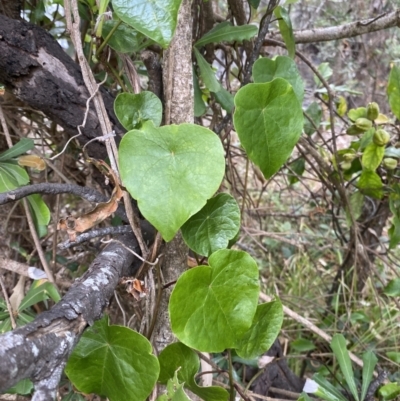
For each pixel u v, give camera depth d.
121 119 0.29
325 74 0.70
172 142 0.24
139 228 0.29
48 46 0.33
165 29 0.20
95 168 0.40
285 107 0.27
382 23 0.52
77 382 0.25
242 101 0.26
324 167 0.62
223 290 0.25
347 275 0.74
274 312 0.29
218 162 0.23
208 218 0.28
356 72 1.11
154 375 0.24
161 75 0.35
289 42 0.45
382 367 0.67
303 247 0.84
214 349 0.25
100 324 0.25
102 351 0.25
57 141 0.49
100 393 0.26
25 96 0.34
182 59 0.29
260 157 0.27
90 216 0.27
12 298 0.35
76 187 0.30
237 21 0.45
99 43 0.30
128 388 0.25
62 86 0.34
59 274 0.54
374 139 0.53
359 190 0.61
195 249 0.28
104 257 0.28
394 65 0.46
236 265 0.25
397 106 0.47
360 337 0.69
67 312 0.21
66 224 0.27
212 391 0.28
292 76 0.33
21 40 0.32
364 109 0.57
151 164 0.23
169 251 0.31
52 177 0.52
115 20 0.31
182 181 0.23
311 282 0.87
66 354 0.20
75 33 0.28
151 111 0.29
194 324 0.24
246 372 0.57
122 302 0.46
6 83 0.34
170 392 0.25
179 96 0.29
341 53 1.07
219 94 0.39
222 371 0.35
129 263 0.30
